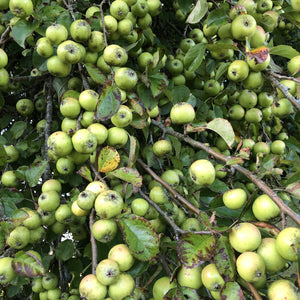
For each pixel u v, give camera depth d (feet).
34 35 2.03
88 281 1.16
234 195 1.36
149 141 1.97
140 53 2.19
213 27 1.93
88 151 1.43
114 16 1.87
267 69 1.69
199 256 1.18
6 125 2.40
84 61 1.77
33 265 1.26
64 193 2.07
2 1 1.83
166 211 1.57
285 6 2.05
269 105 2.20
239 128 2.31
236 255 1.18
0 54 1.69
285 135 2.62
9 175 1.68
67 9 2.02
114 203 1.24
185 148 2.14
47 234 1.73
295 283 1.13
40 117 2.47
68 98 1.57
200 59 2.00
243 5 1.89
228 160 1.38
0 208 1.55
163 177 1.77
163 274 1.66
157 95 1.85
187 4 2.46
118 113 1.54
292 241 1.06
